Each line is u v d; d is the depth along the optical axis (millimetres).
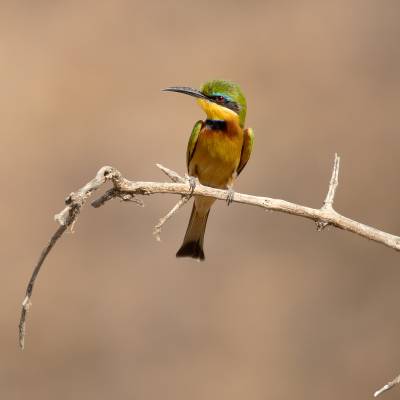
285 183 15016
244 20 17328
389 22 17016
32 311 13125
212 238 14438
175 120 15922
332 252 14281
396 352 12867
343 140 15453
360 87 16172
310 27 17078
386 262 14062
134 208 14562
